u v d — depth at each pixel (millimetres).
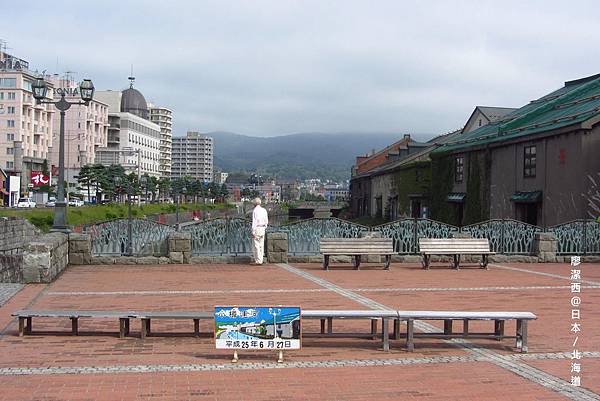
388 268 18547
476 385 6809
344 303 12086
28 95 90438
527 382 6922
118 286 14438
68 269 17922
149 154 141250
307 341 8969
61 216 20109
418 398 6359
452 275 17156
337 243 18281
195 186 120438
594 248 22156
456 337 8555
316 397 6383
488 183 35000
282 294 13273
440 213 41250
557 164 28578
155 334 9180
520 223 22141
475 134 40625
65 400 6230
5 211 43406
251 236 20844
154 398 6305
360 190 75125
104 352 8242
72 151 105062
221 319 7594
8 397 6305
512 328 9992
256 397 6367
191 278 16047
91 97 21734
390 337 9164
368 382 6926
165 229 20359
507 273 17766
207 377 7090
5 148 87812
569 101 34312
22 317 9008
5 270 14945
